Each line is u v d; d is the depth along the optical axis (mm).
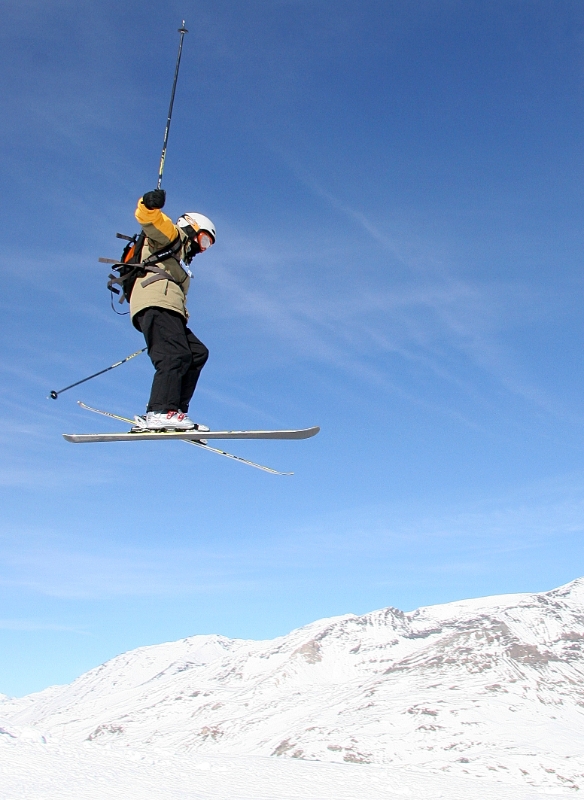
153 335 7230
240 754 17844
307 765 16406
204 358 7520
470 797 14273
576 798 15734
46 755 11438
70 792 9039
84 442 7051
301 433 6664
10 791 8680
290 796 11383
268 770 14422
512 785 17406
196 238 7578
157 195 6754
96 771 10773
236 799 10305
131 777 10656
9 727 13516
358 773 15852
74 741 13852
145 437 6840
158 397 7023
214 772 12852
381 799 12398
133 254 7402
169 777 11516
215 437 6773
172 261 7266
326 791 12578
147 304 7137
